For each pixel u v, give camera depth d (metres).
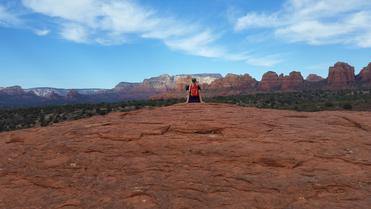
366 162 7.55
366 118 11.16
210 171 7.38
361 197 6.32
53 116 102.06
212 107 12.98
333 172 7.20
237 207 6.05
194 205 6.12
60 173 7.67
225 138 8.98
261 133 9.18
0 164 8.45
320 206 6.06
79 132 10.06
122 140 9.20
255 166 7.52
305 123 10.42
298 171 7.29
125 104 119.69
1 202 6.73
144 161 7.96
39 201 6.65
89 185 7.05
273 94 149.62
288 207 6.06
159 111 12.59
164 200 6.30
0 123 93.81
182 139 9.05
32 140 10.12
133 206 6.19
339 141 8.71
